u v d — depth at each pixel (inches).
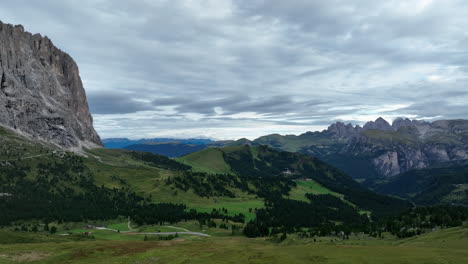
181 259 4008.4
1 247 4749.0
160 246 5123.0
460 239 5388.8
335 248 4394.7
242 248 4687.5
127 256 4330.7
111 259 4173.2
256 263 3631.9
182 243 5511.8
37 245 4968.0
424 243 5620.1
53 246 4864.7
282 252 4173.2
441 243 5319.9
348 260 3572.8
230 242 5954.7
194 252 4431.6
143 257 4234.7
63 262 4008.4
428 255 3705.7
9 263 3917.3
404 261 3437.5
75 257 4232.3
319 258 3735.2
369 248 4343.0
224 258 3973.9
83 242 5428.2
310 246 4736.7
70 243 5265.8
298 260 3683.6
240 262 3710.6
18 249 4596.5
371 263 3408.0
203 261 3836.1
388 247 4426.7
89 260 4109.3
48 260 4047.7
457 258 3531.0
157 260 4033.0
